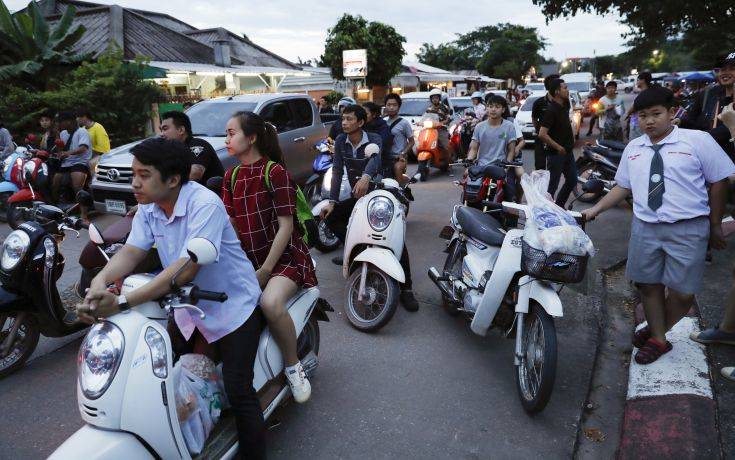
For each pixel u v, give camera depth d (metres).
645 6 16.12
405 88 31.08
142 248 2.23
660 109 3.00
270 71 18.53
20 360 3.51
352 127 4.54
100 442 1.86
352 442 2.82
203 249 1.87
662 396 3.03
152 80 11.97
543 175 3.28
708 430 2.70
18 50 11.88
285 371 2.71
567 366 3.57
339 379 3.43
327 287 4.99
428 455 2.73
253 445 2.36
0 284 3.38
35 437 2.88
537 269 2.90
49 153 7.43
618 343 3.91
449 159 11.01
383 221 3.93
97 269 3.84
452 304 4.05
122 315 1.95
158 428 1.96
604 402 3.23
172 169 2.05
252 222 2.80
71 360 3.71
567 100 6.27
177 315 2.33
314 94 23.05
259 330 2.50
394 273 3.79
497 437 2.87
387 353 3.76
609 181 7.54
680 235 3.05
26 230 3.34
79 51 14.75
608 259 5.43
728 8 15.60
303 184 8.55
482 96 16.27
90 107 10.80
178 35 18.27
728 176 2.97
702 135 2.99
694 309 3.97
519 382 3.12
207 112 7.71
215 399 2.35
